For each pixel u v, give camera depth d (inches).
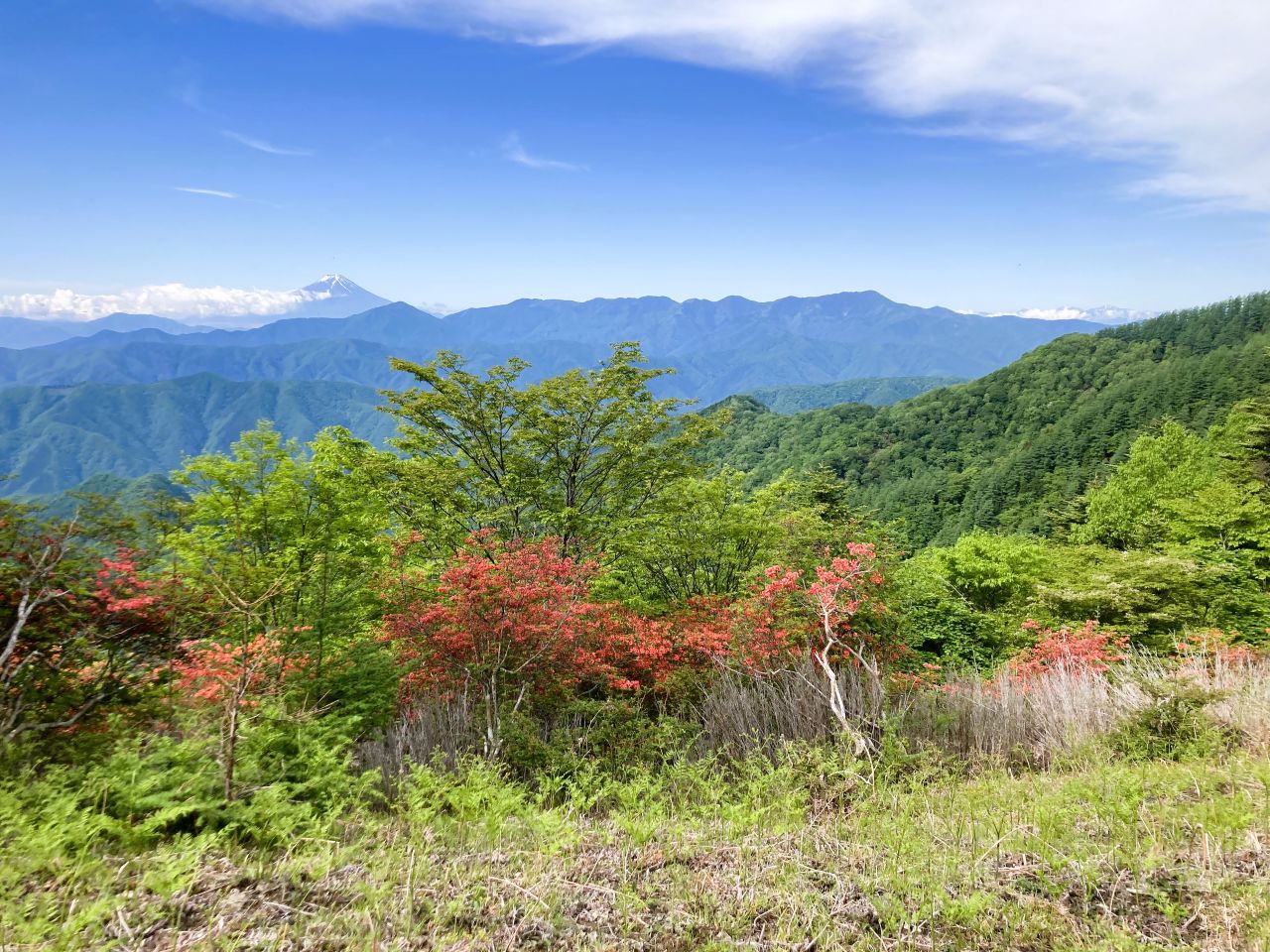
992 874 135.1
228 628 256.5
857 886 132.1
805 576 385.7
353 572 402.0
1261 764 184.7
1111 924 115.8
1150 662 319.6
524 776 261.4
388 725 306.5
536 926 117.0
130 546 233.0
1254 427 962.1
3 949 99.7
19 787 153.6
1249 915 114.1
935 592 788.6
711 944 110.8
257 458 448.5
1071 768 229.1
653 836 160.6
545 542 363.9
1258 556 737.6
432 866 137.9
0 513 202.1
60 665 205.8
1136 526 971.3
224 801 157.9
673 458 599.8
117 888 122.9
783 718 277.1
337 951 106.7
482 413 550.9
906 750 239.0
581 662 327.0
